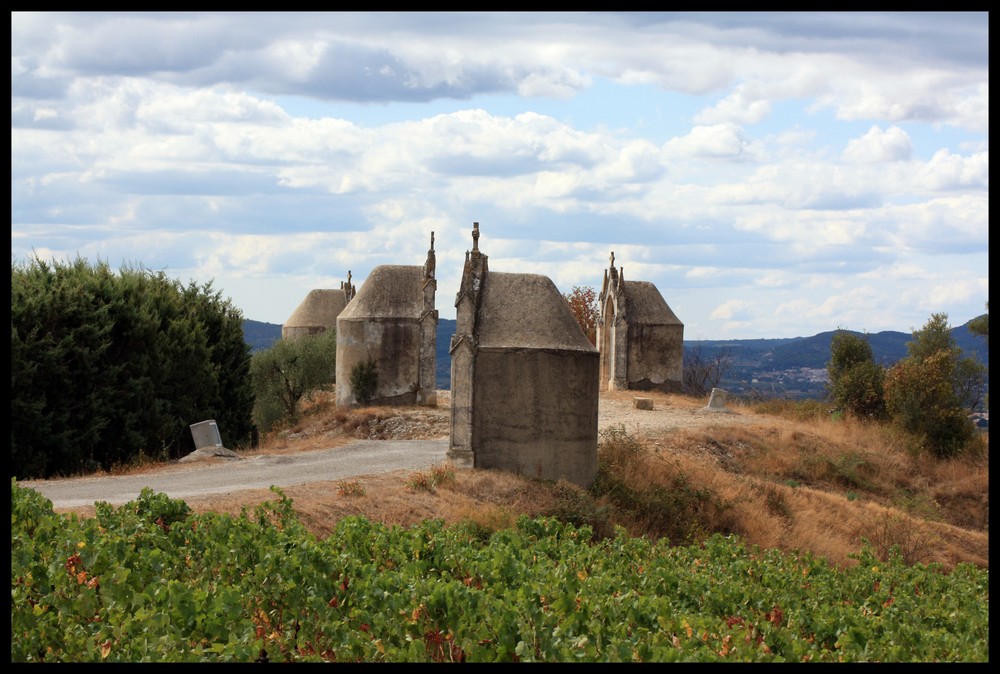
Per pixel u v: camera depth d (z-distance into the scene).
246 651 11.64
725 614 17.22
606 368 61.59
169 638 11.98
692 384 85.69
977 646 16.02
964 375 56.06
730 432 43.19
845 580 21.77
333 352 58.41
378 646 12.81
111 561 14.95
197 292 40.34
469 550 18.58
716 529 30.16
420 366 49.03
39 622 12.68
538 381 29.06
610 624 14.13
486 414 28.95
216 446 34.22
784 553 29.09
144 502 19.14
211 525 17.55
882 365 59.78
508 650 12.73
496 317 29.50
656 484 31.48
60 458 30.98
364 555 18.11
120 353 33.84
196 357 37.12
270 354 55.59
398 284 49.97
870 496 40.25
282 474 29.23
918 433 48.44
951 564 31.77
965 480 43.78
